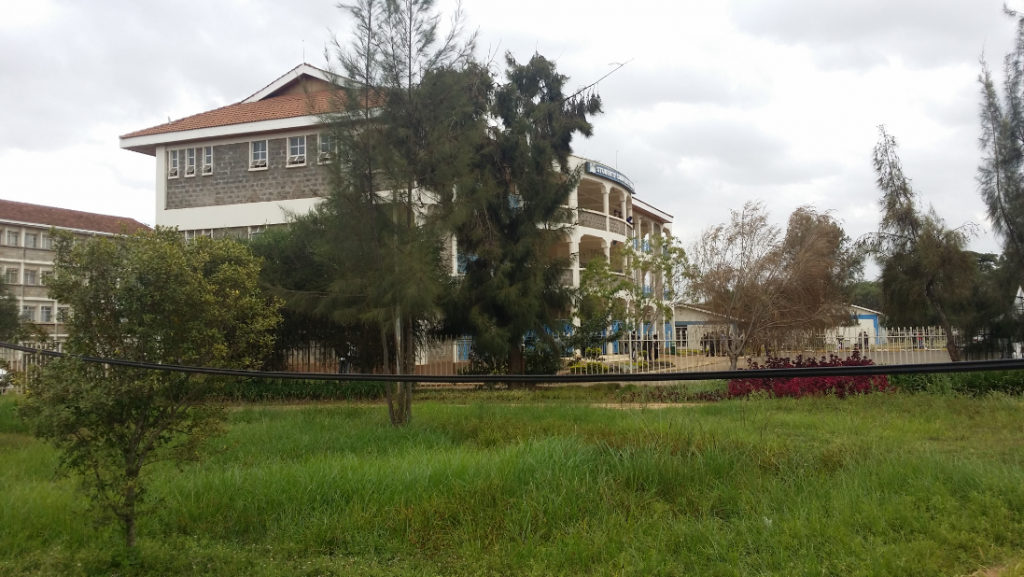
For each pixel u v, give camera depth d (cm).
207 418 595
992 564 505
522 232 1734
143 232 578
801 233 2170
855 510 592
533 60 1830
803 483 660
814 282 2053
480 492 635
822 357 1708
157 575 519
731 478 691
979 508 595
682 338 1970
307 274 1627
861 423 1039
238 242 665
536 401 1488
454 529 591
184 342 567
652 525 583
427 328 1816
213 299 575
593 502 625
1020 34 1808
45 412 518
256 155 2406
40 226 3700
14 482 773
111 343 558
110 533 598
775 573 484
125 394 538
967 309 1888
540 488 643
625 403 1459
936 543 527
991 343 1853
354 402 1673
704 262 2083
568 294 1852
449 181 1187
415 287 1108
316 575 519
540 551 538
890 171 2020
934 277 1916
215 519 623
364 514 607
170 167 2502
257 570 524
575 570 512
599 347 1950
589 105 1847
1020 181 1803
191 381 571
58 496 686
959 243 1894
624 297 2212
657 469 691
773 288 1983
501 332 1652
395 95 1167
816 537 538
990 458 787
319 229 1232
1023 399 1224
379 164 1148
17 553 571
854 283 2512
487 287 1698
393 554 555
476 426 1090
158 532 608
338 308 1280
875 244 2044
